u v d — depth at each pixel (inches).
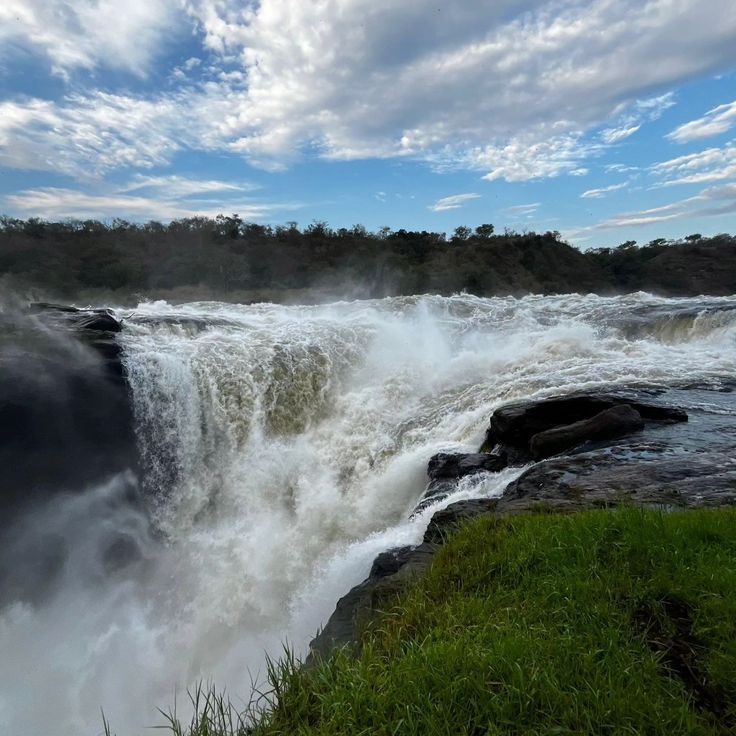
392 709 83.0
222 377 442.0
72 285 1444.4
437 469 311.1
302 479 398.6
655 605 106.5
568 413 307.1
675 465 221.9
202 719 94.3
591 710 80.1
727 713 82.0
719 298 818.2
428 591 129.3
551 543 131.6
